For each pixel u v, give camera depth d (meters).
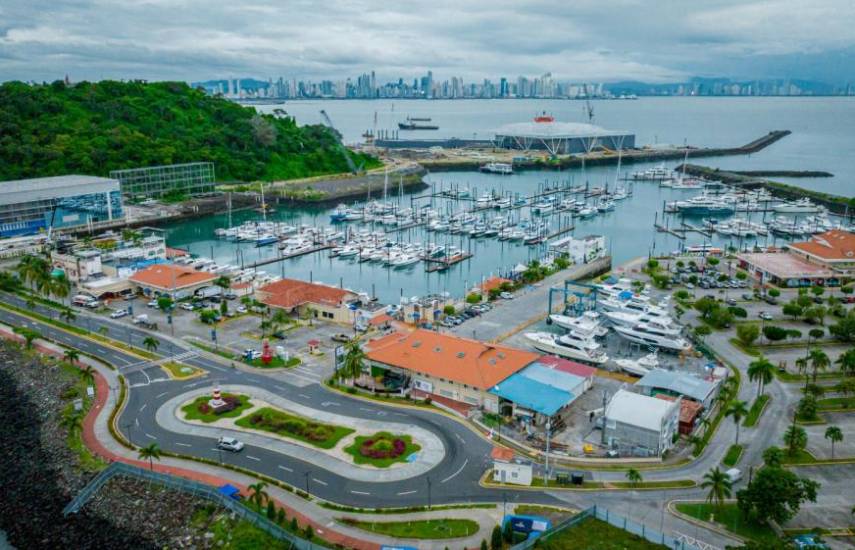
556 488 114.06
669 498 111.19
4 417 145.00
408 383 154.88
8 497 118.25
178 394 150.12
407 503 109.94
